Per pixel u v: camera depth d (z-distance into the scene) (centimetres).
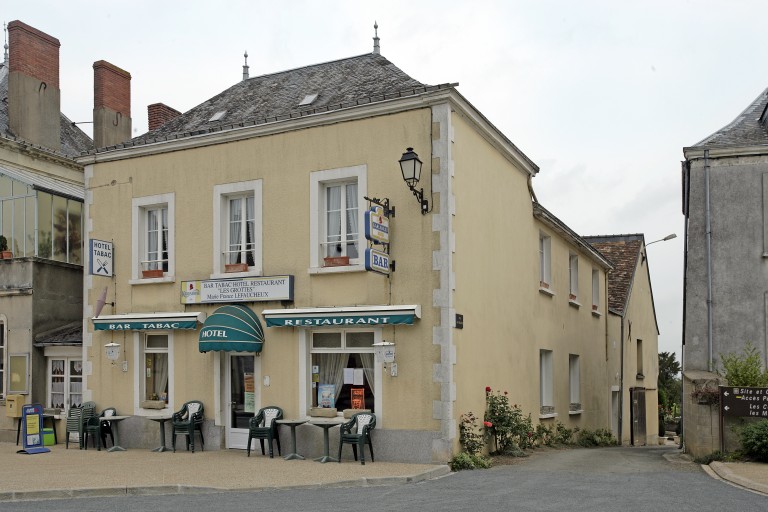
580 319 2325
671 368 5441
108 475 1210
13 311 1883
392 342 1375
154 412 1616
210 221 1602
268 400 1491
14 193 1934
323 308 1434
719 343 1534
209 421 1558
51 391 1852
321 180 1490
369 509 921
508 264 1697
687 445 1538
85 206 1758
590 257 2491
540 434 1816
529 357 1816
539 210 1897
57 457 1471
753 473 1170
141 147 1684
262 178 1551
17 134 2145
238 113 1752
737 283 1538
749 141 1565
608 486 1097
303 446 1448
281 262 1512
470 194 1480
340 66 1789
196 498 1034
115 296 1697
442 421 1325
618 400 2722
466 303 1432
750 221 1545
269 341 1502
